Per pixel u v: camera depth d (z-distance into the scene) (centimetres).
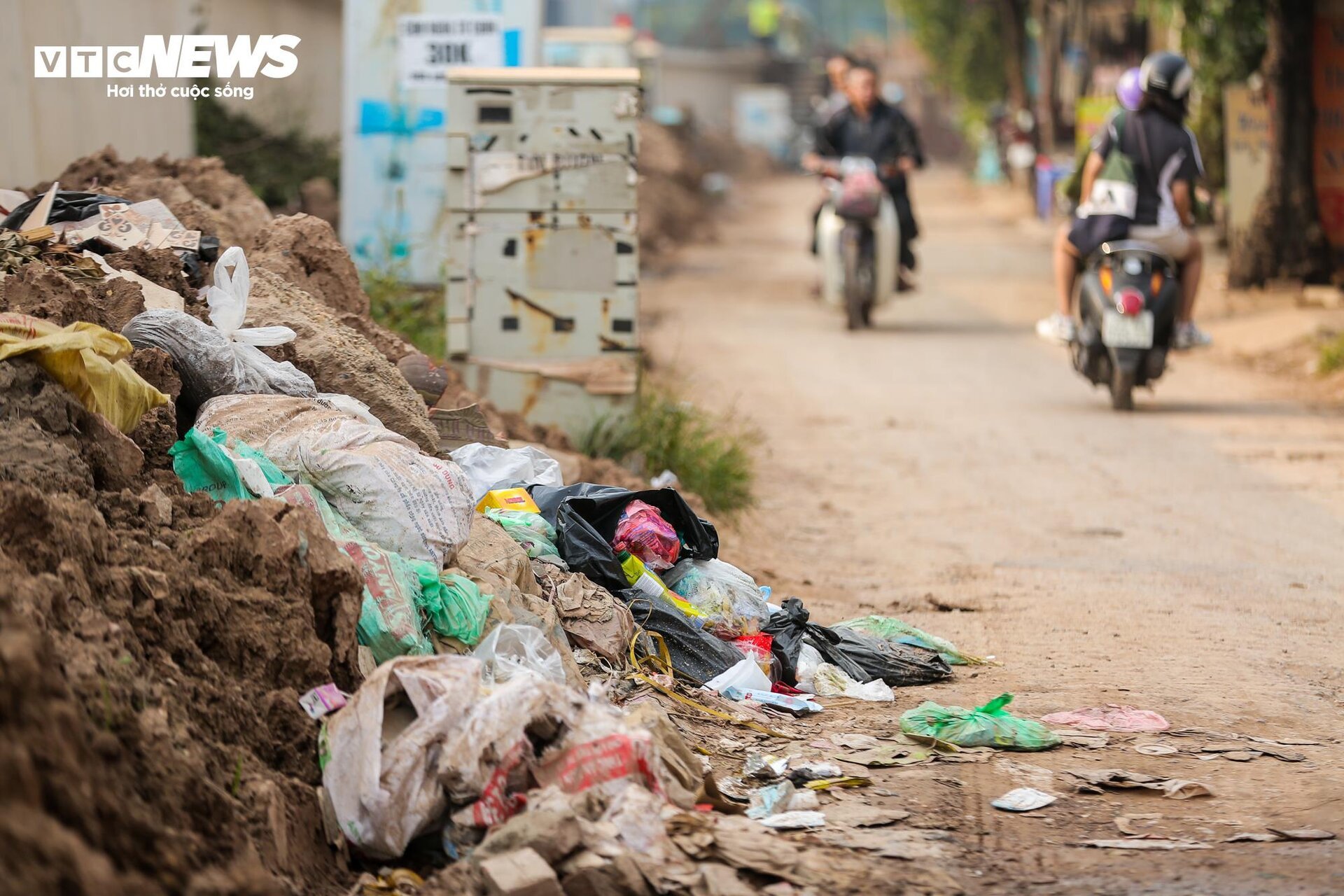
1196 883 601
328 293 1197
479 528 845
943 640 1013
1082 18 6372
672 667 862
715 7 14012
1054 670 951
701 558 959
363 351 1031
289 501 755
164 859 476
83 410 688
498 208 1426
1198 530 1399
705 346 2616
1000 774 738
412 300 1780
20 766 414
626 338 1442
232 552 665
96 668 534
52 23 1680
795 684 898
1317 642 1018
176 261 1016
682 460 1448
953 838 650
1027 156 6462
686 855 589
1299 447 1780
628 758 619
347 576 686
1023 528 1424
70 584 575
